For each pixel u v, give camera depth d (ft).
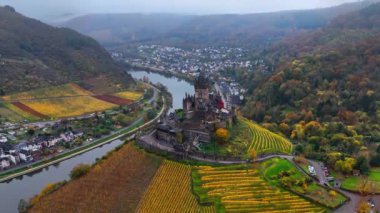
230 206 654.53
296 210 642.22
